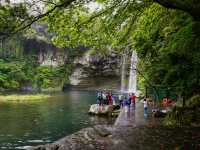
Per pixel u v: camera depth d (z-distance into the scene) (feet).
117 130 72.84
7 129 100.07
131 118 92.68
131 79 253.03
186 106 77.56
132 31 61.57
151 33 78.64
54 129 100.42
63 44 50.88
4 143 81.61
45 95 222.28
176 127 72.23
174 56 72.28
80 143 63.62
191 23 56.34
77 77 303.07
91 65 292.20
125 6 48.19
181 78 74.74
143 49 88.84
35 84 268.41
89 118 121.90
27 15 35.32
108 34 53.16
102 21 50.90
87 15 47.93
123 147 58.08
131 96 124.77
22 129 100.27
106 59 289.33
